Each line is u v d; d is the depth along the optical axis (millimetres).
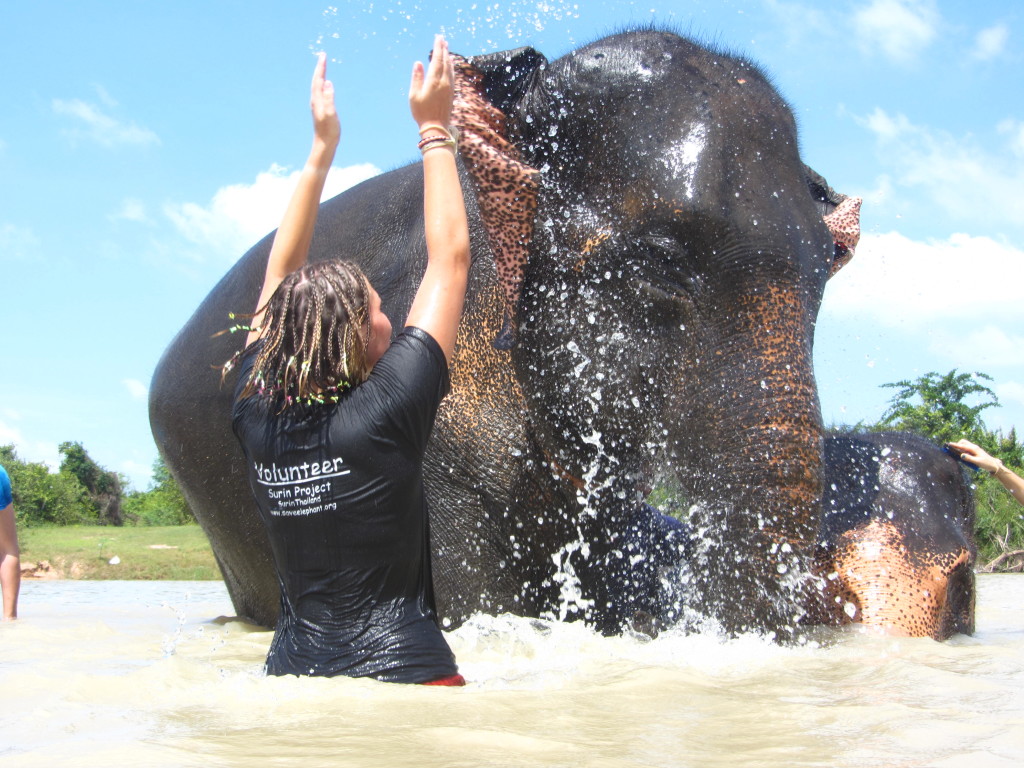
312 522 2861
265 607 6340
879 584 4918
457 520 4773
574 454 4711
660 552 4844
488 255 4902
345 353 2836
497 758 2016
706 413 3990
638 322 4359
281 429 2926
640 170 4363
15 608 6816
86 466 62812
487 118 4621
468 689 2805
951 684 3029
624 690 2850
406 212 5430
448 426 4809
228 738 2172
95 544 26141
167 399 6684
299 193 3486
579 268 4480
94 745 2117
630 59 4598
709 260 4145
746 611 3746
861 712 2541
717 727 2369
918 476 5453
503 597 4805
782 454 3773
